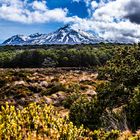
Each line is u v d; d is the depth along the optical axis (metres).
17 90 30.39
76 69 82.44
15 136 5.07
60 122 5.91
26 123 5.50
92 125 13.32
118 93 14.80
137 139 9.75
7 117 5.29
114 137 9.45
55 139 5.64
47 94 31.59
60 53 118.25
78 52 117.81
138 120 12.80
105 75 16.34
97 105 14.18
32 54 117.94
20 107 24.53
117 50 17.31
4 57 118.75
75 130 6.02
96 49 142.38
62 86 32.91
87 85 37.03
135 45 17.27
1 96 28.78
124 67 15.70
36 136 5.45
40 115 5.74
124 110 13.31
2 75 46.50
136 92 13.82
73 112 14.21
